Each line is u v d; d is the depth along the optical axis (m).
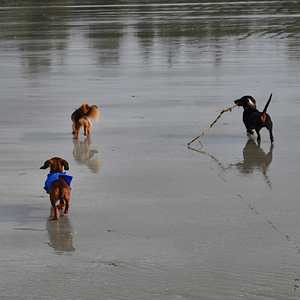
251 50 36.66
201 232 8.88
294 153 14.09
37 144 15.46
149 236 8.75
